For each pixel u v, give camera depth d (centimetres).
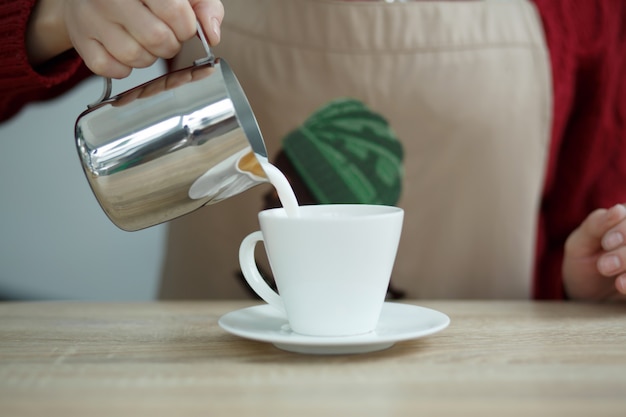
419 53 93
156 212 64
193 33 65
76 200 171
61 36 73
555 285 97
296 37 93
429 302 80
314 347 59
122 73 67
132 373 56
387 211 64
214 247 96
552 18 95
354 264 60
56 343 64
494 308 77
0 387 53
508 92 93
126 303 81
